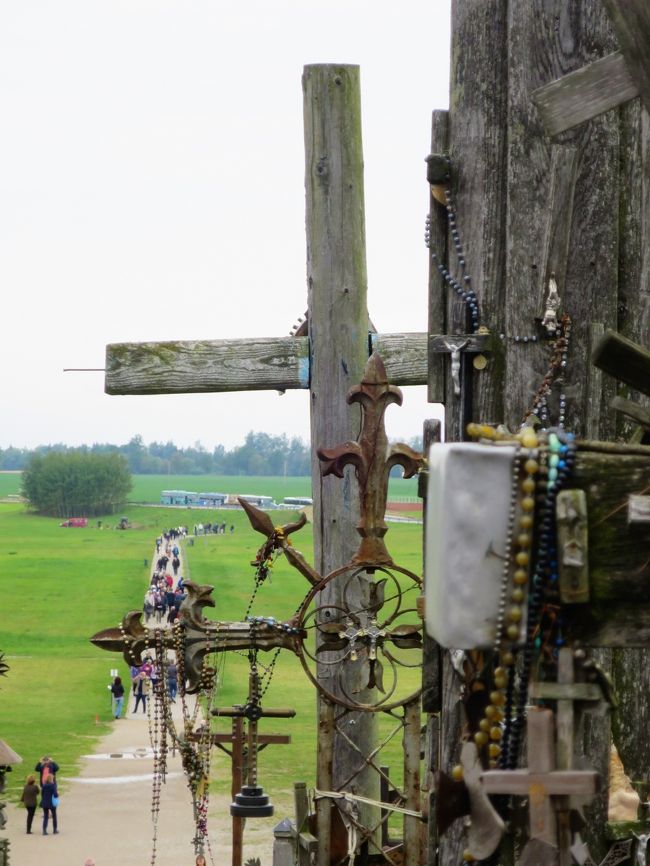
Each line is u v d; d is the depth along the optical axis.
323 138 15.06
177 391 14.89
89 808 32.12
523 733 5.52
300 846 11.84
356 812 11.93
